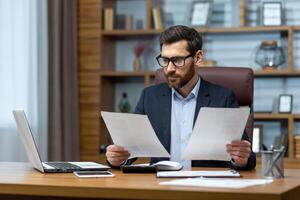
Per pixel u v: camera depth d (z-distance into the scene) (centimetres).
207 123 230
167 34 282
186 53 278
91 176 217
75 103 495
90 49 505
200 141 237
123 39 536
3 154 421
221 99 289
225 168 258
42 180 207
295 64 495
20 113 235
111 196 184
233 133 234
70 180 207
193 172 226
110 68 525
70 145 486
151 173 233
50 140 469
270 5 489
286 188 181
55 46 472
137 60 516
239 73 304
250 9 506
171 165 240
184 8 519
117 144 249
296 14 496
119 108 514
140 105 303
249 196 169
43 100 461
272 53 478
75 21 498
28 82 444
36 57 454
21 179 210
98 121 501
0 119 419
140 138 244
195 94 294
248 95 302
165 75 289
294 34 495
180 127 293
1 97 420
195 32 285
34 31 453
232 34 505
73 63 496
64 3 485
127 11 534
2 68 421
